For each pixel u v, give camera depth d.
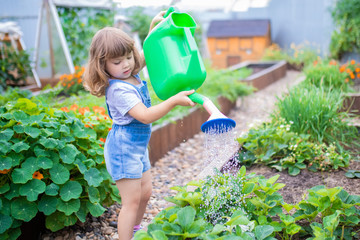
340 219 1.77
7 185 1.98
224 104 5.24
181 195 1.80
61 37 6.03
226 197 1.85
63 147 2.13
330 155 2.68
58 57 6.18
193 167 3.45
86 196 2.19
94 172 2.19
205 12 12.25
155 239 1.42
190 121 4.39
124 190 1.86
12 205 1.96
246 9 12.19
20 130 2.07
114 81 1.80
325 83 4.98
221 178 1.97
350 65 5.71
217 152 1.73
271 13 11.80
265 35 10.33
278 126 3.04
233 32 10.61
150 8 8.70
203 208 1.83
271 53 10.02
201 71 1.72
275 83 7.71
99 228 2.31
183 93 1.67
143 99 1.88
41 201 2.02
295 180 2.49
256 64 9.30
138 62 1.91
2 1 7.92
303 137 2.92
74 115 2.53
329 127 3.11
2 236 1.93
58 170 2.07
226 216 1.71
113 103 1.81
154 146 3.56
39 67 6.36
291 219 1.71
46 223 2.06
